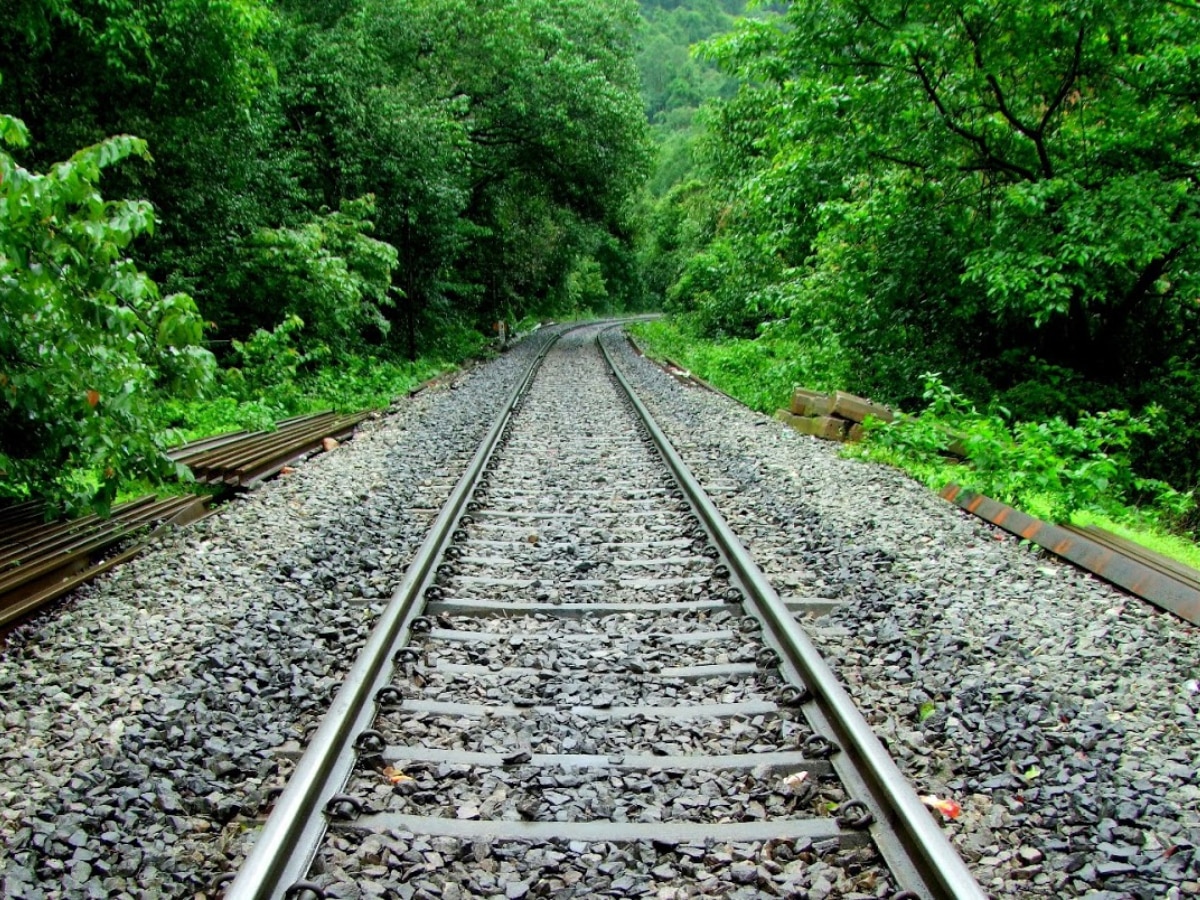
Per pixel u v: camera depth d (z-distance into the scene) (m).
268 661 4.17
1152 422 11.30
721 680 4.00
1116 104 11.18
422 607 4.89
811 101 12.28
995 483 7.52
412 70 25.08
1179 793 3.10
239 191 14.57
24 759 3.29
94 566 5.76
